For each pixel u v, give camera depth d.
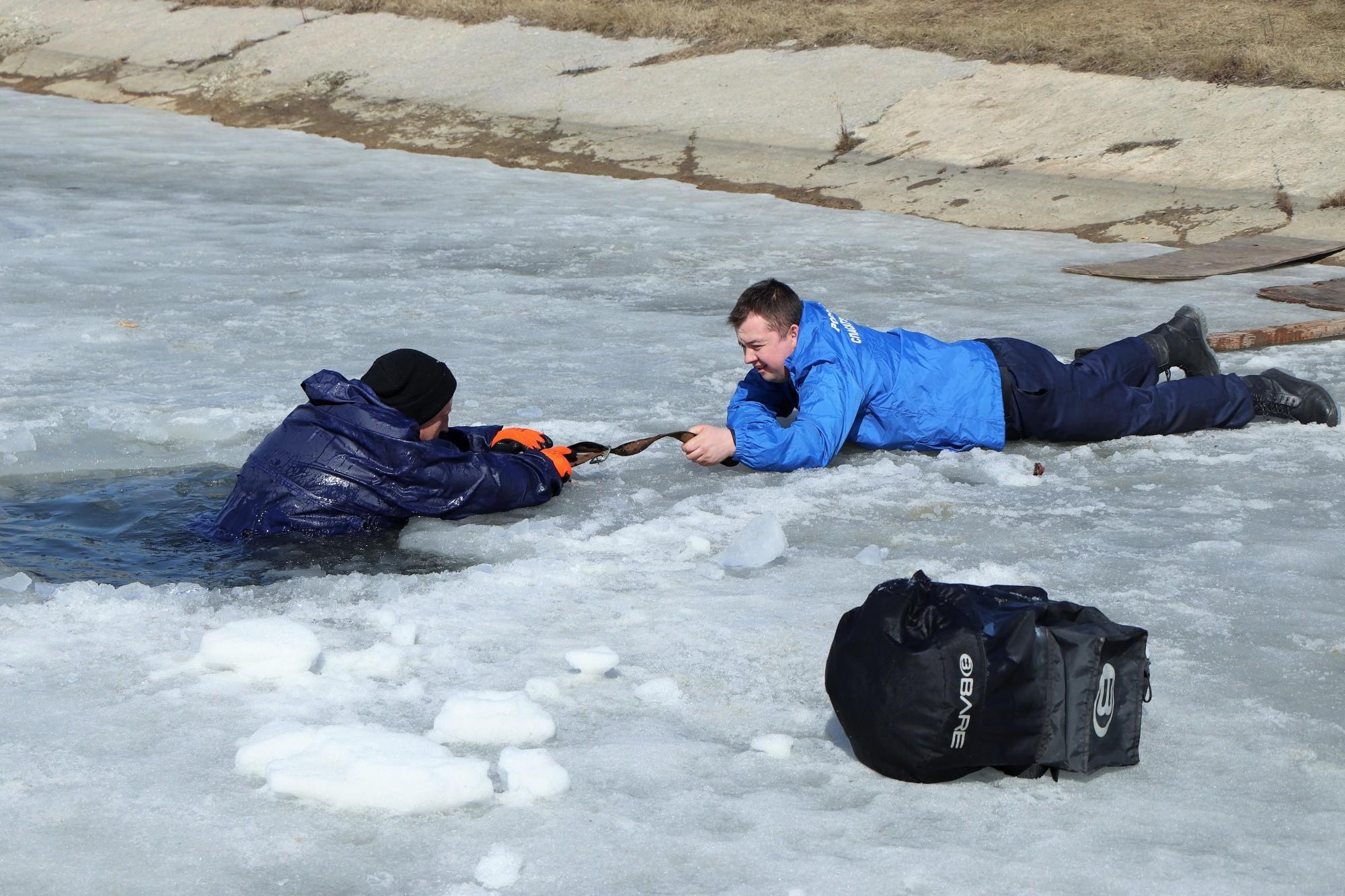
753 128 38.16
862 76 39.75
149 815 6.91
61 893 6.25
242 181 35.25
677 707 8.26
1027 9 43.59
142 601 9.88
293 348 18.62
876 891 6.30
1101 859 6.58
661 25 46.84
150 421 14.67
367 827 6.83
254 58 52.94
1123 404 14.21
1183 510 12.11
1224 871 6.48
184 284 22.94
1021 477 13.05
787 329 13.39
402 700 8.26
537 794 7.11
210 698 8.26
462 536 11.50
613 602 9.97
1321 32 36.16
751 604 9.91
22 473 13.27
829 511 12.14
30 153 38.94
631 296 22.45
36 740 7.69
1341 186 28.11
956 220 31.02
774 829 6.84
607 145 39.56
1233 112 32.03
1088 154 32.06
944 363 13.84
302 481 11.68
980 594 7.70
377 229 28.78
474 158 40.91
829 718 8.11
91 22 61.94
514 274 24.22
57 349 18.48
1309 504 12.25
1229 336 18.41
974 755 7.19
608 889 6.29
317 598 10.10
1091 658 7.27
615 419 15.26
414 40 51.22
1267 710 8.20
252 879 6.36
